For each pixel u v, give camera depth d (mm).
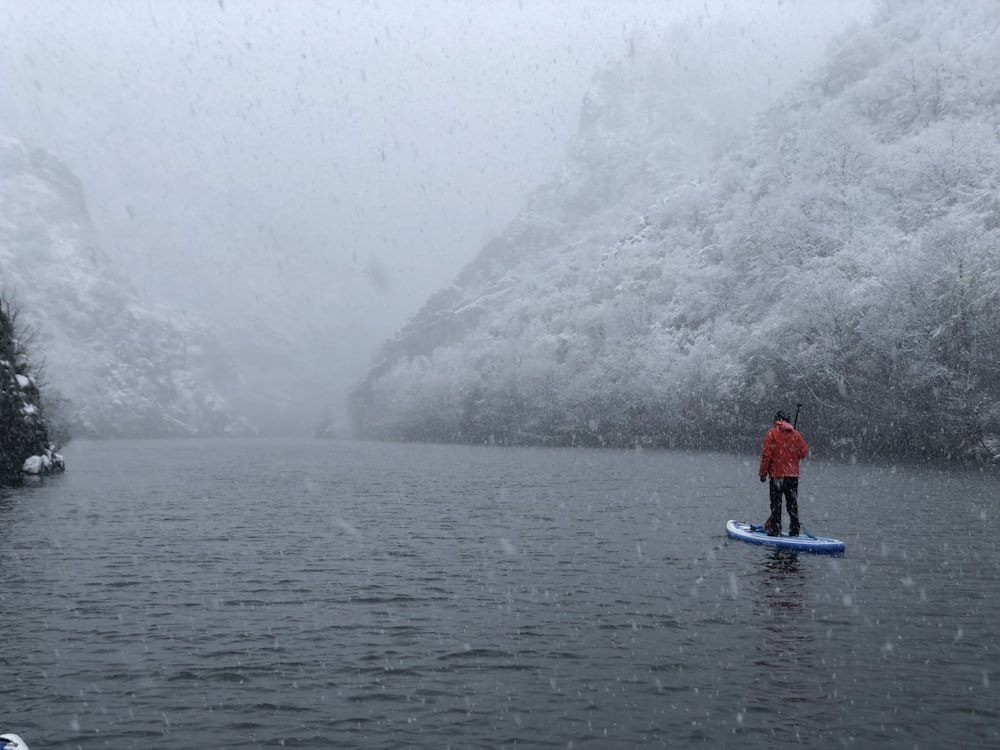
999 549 20109
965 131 92125
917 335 62781
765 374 77625
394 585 16500
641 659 11383
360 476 54844
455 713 9531
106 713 9633
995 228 64438
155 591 16172
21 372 63500
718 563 18422
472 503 33562
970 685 10227
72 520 28922
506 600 15000
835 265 75812
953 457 60312
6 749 8258
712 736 8805
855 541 21516
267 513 30922
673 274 122938
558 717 9367
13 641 12570
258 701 9969
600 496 35719
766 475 21297
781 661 11203
